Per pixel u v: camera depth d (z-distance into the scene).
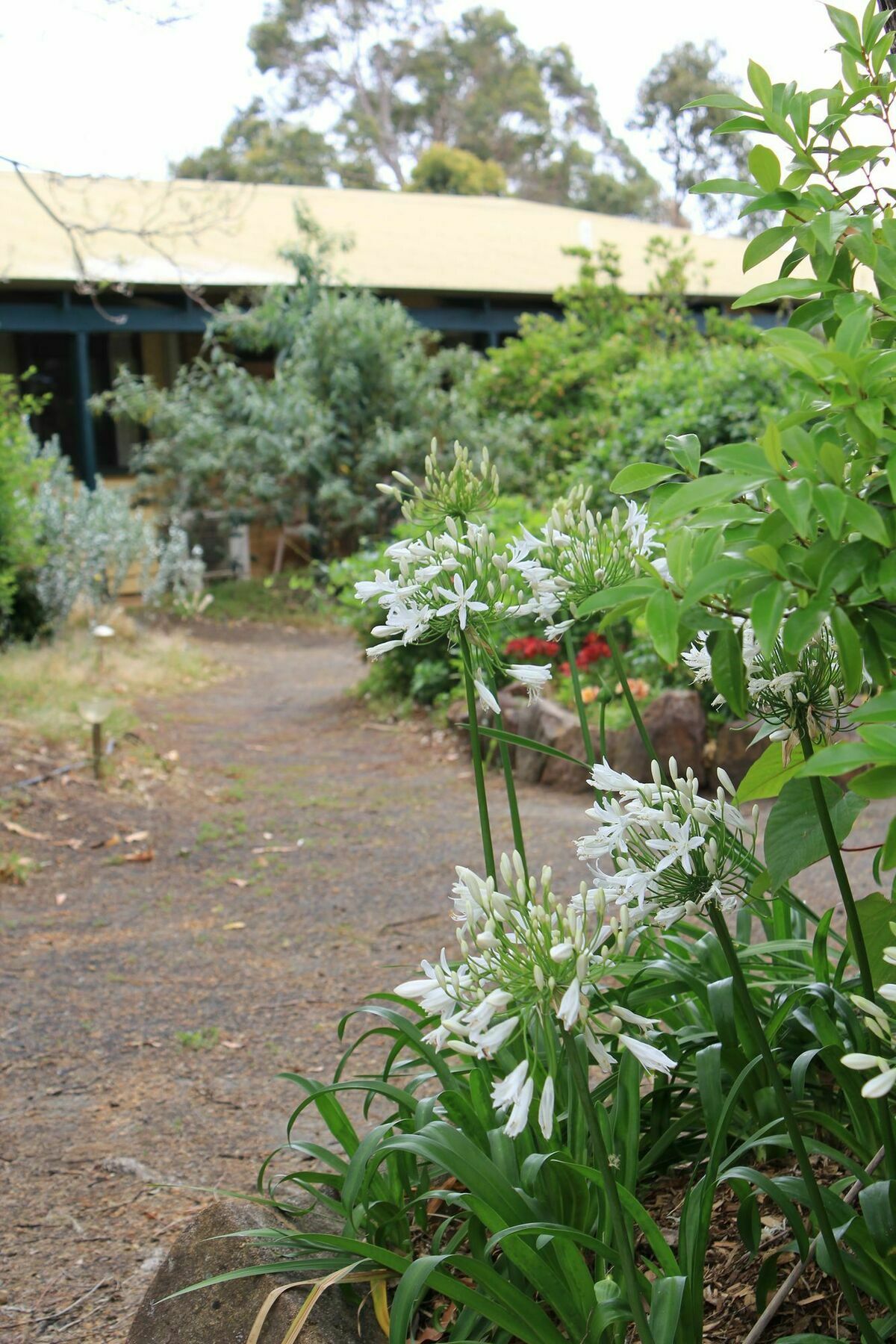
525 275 24.03
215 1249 2.16
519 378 20.34
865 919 1.69
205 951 5.62
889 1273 1.75
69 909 6.29
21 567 12.92
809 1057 2.03
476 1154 1.86
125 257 19.39
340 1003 4.93
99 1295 2.87
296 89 47.59
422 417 19.72
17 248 19.70
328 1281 1.93
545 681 2.15
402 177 50.00
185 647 15.42
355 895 6.41
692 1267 1.80
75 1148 3.70
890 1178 1.79
